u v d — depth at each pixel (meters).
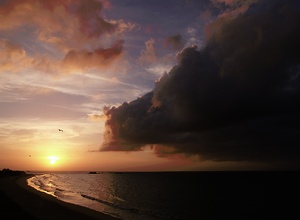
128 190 91.88
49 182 117.69
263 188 100.88
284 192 85.62
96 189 93.00
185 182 141.00
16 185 70.69
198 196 75.00
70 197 61.78
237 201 65.00
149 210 48.88
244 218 45.31
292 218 45.84
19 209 31.05
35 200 41.31
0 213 27.97
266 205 59.09
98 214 33.41
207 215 46.97
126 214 42.66
